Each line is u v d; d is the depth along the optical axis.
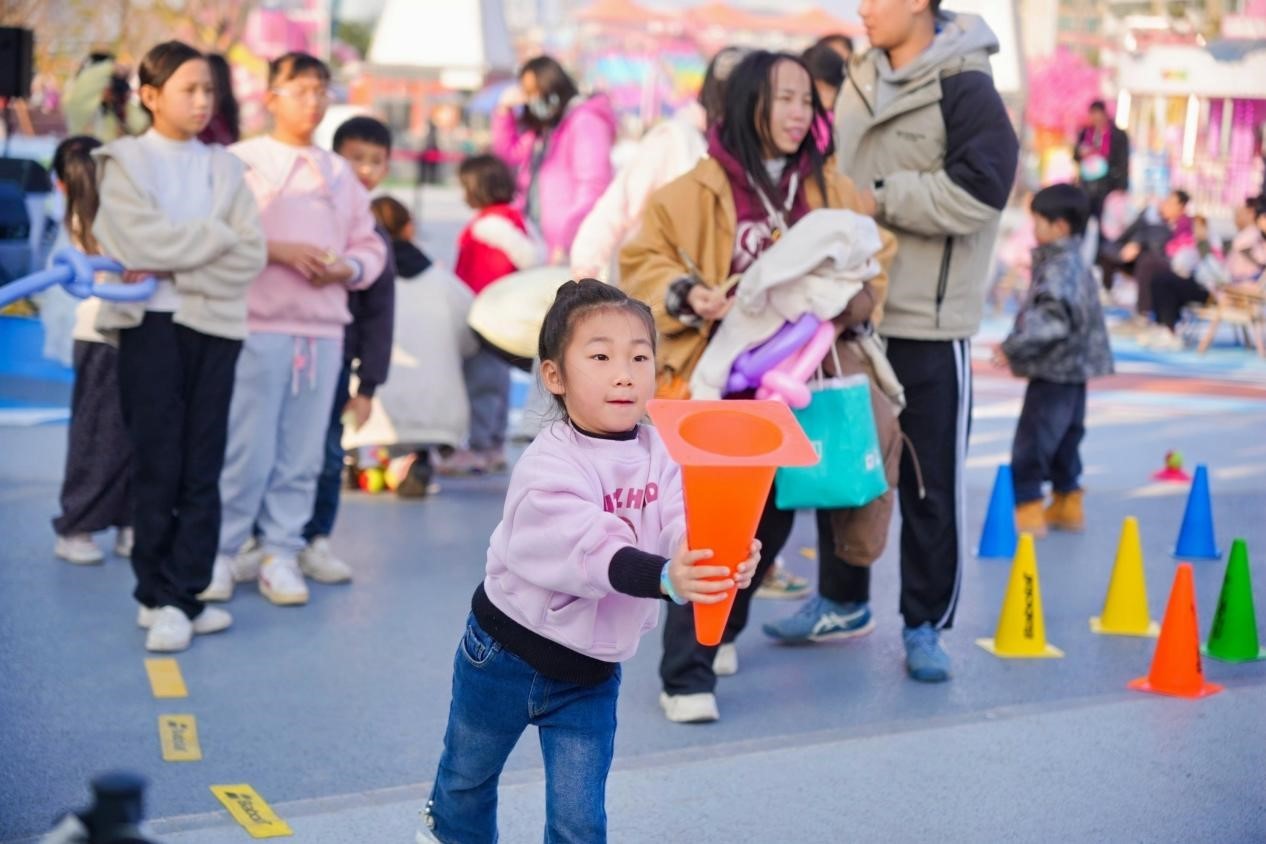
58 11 15.34
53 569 6.14
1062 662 5.44
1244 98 17.94
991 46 5.10
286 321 5.62
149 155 5.00
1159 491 8.38
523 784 4.12
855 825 3.93
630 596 2.82
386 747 4.45
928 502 5.18
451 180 26.28
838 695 5.03
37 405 9.26
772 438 2.60
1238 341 14.86
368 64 14.88
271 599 5.85
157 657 5.16
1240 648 5.50
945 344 5.13
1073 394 7.32
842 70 6.09
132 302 4.88
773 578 6.21
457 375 7.55
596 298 2.91
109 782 1.65
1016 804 4.08
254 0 18.86
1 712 4.60
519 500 2.88
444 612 5.82
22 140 14.88
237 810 3.90
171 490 5.15
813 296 4.52
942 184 4.91
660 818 3.94
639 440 3.00
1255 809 4.08
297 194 5.59
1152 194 18.50
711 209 4.66
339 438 6.19
